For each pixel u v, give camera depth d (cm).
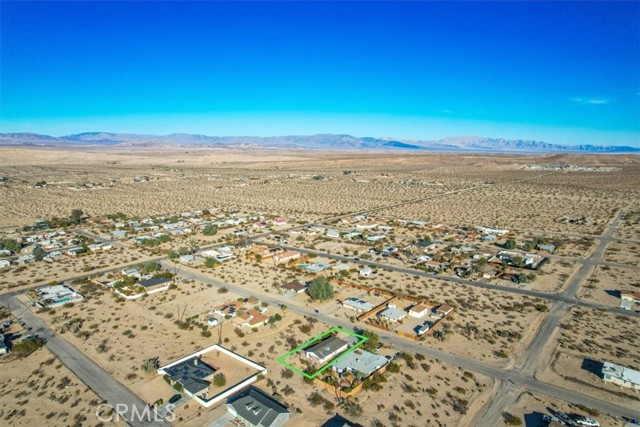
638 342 5581
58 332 5841
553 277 8156
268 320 6178
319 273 8400
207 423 3988
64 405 4250
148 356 5219
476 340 5638
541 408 4216
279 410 4047
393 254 9606
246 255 9444
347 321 6234
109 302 6925
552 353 5309
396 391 4494
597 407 4238
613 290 7462
